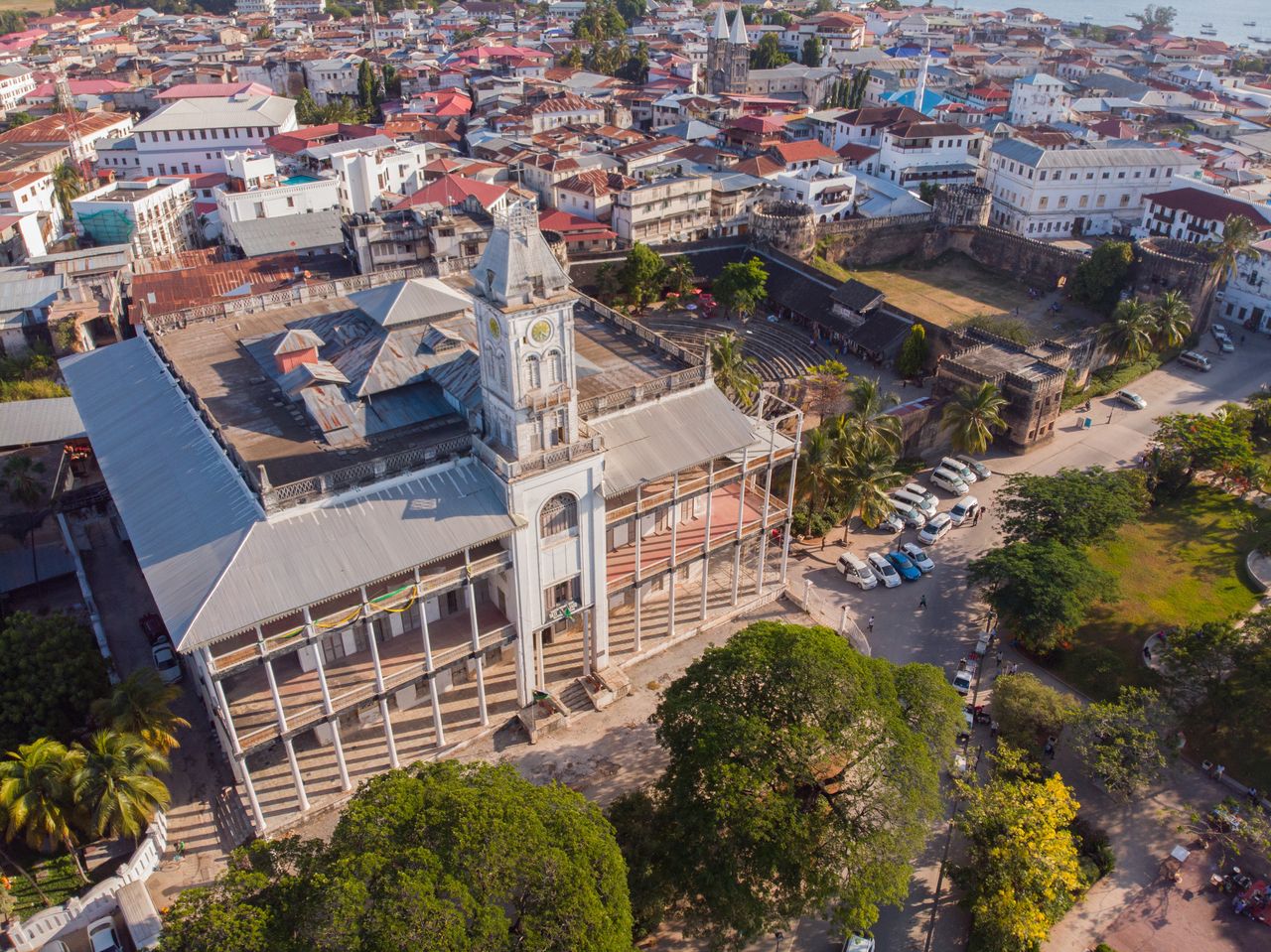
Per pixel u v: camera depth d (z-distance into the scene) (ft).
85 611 247.09
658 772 209.15
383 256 437.58
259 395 224.94
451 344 230.07
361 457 200.85
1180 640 233.96
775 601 269.03
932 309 488.85
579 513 206.49
